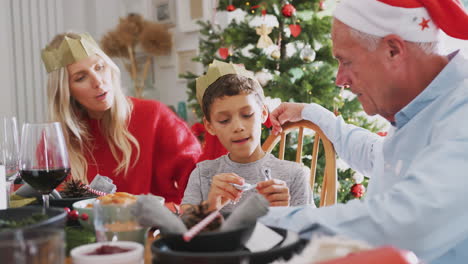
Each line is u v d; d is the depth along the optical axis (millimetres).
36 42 4250
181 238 563
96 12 4434
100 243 598
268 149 1511
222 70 1319
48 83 1605
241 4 2631
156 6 4258
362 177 2471
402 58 886
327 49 2514
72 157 1614
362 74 924
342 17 909
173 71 4160
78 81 1549
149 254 700
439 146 725
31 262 423
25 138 903
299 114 1441
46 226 563
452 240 668
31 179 895
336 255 488
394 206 662
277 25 2549
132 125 1746
